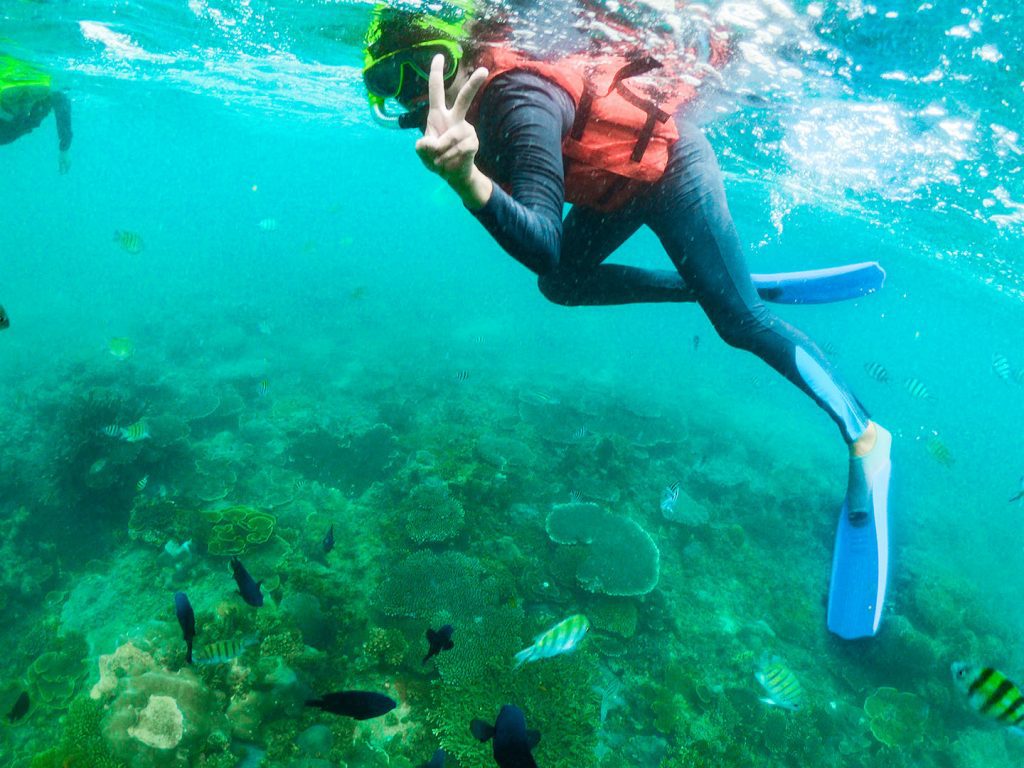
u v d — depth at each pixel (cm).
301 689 268
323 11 364
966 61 240
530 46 211
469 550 373
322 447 506
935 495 921
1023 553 745
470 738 254
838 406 149
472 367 923
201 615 294
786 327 151
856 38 236
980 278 956
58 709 287
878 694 382
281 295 1419
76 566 381
